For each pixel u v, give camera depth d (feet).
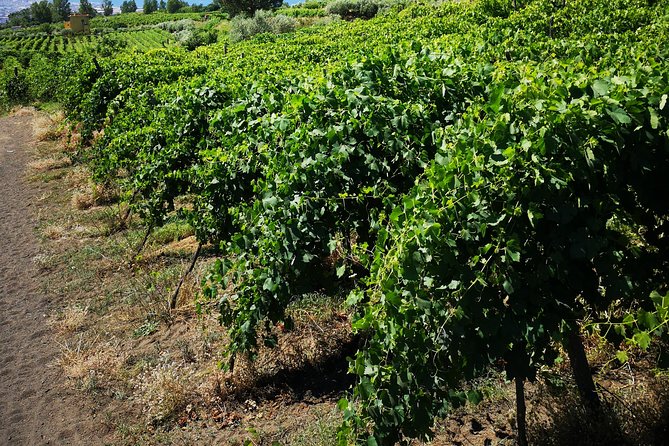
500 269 8.43
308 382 14.20
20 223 28.73
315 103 13.87
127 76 36.68
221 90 21.29
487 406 12.14
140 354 16.33
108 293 20.30
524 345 8.83
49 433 13.60
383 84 14.21
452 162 8.63
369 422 9.60
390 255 8.59
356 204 12.70
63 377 15.75
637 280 9.20
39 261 23.53
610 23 34.14
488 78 13.74
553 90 9.32
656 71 9.81
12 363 16.62
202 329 16.78
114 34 255.91
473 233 8.43
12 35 302.66
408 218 8.76
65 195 32.81
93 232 26.35
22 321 18.98
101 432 13.46
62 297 20.43
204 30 145.38
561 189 8.31
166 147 21.26
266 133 15.06
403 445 9.02
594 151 8.54
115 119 30.73
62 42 243.19
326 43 51.26
